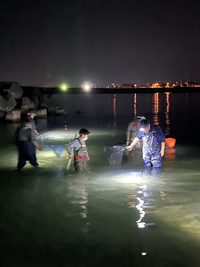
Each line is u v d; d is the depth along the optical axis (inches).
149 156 276.8
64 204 185.9
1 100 949.8
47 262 123.3
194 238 139.9
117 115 1059.9
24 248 134.3
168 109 1311.5
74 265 120.9
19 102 1119.6
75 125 754.2
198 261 122.0
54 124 791.7
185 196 198.5
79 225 155.5
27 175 260.4
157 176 253.8
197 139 497.7
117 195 201.9
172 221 158.4
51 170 278.4
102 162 313.7
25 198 198.5
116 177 250.5
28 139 290.4
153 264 120.3
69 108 1455.5
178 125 720.3
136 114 1081.4
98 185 226.7
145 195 201.8
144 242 136.8
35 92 1330.0
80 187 222.5
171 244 135.0
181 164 305.0
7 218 166.1
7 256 128.2
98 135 549.3
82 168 274.8
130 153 361.4
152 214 168.2
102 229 150.3
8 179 246.8
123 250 130.8
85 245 135.6
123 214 168.6
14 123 823.1
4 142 481.1
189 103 1774.1
